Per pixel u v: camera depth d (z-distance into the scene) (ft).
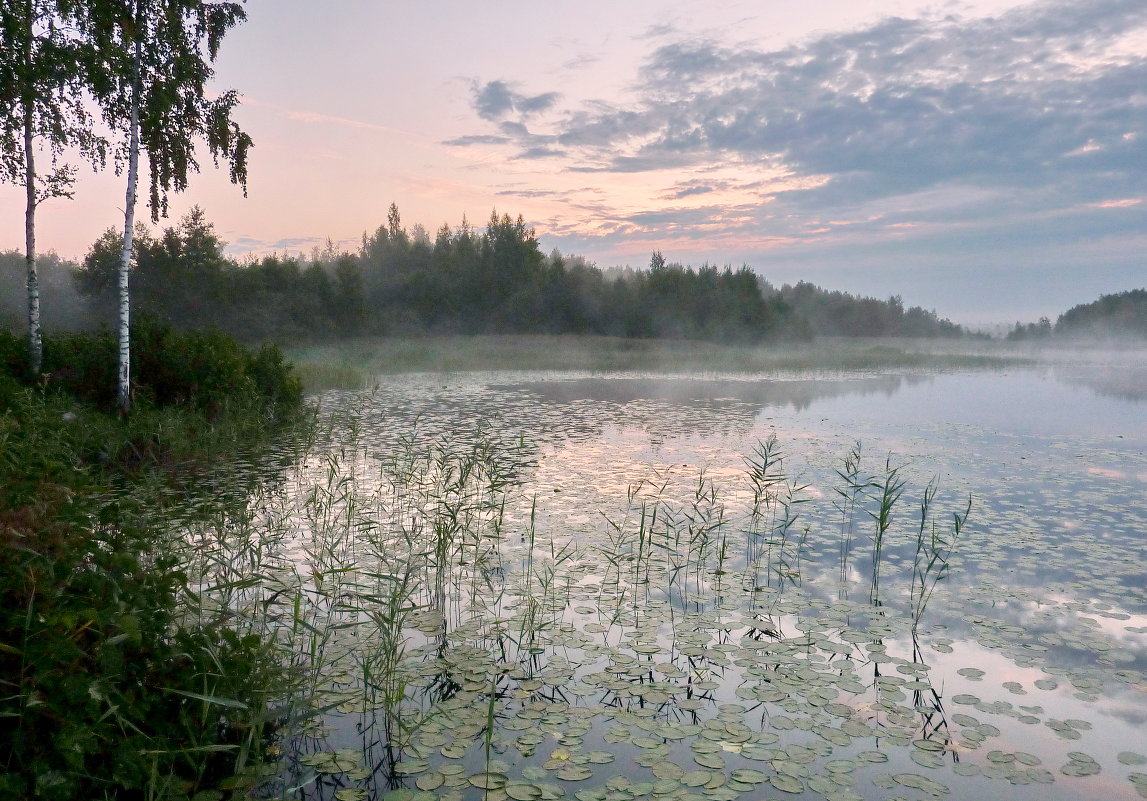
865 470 32.83
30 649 8.37
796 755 10.84
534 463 34.04
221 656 10.89
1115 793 10.02
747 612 17.02
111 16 39.60
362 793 9.91
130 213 40.57
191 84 43.88
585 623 16.25
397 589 15.55
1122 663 14.20
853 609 17.13
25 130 41.91
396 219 236.84
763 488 28.89
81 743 8.05
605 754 10.87
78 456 28.37
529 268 182.80
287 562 19.53
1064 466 33.83
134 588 10.21
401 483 28.91
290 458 34.45
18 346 43.57
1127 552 21.24
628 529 23.58
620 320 179.63
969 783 10.23
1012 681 13.46
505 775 10.27
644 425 47.34
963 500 27.55
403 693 11.70
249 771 9.65
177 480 28.58
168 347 45.01
